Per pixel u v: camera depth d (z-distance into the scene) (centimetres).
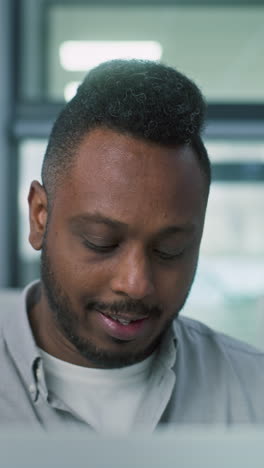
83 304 64
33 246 72
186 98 65
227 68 310
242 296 297
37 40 313
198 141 66
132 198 58
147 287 60
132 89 64
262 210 304
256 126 304
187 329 92
